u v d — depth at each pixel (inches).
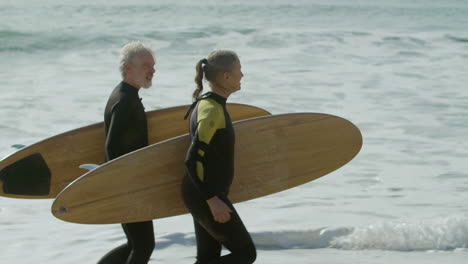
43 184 542.3
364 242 634.2
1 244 718.5
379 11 4483.3
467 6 5009.8
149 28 2992.1
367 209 821.9
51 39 2556.6
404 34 3051.2
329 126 542.6
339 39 2869.1
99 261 496.1
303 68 2242.9
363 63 2391.7
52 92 1742.1
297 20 3816.4
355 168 1074.7
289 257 597.3
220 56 416.2
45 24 3019.2
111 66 2210.9
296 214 799.1
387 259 587.5
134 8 3971.5
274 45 2731.3
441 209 820.6
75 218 452.1
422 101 1708.9
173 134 566.9
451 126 1422.2
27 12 3531.0
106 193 456.8
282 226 714.2
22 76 1979.6
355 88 1895.9
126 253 497.0
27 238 742.5
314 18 3964.1
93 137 547.2
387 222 657.0
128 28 2987.2
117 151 459.2
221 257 424.5
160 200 471.5
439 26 3710.6
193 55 2501.2
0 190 534.3
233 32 2886.3
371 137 1314.0
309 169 538.3
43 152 538.9
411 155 1170.6
